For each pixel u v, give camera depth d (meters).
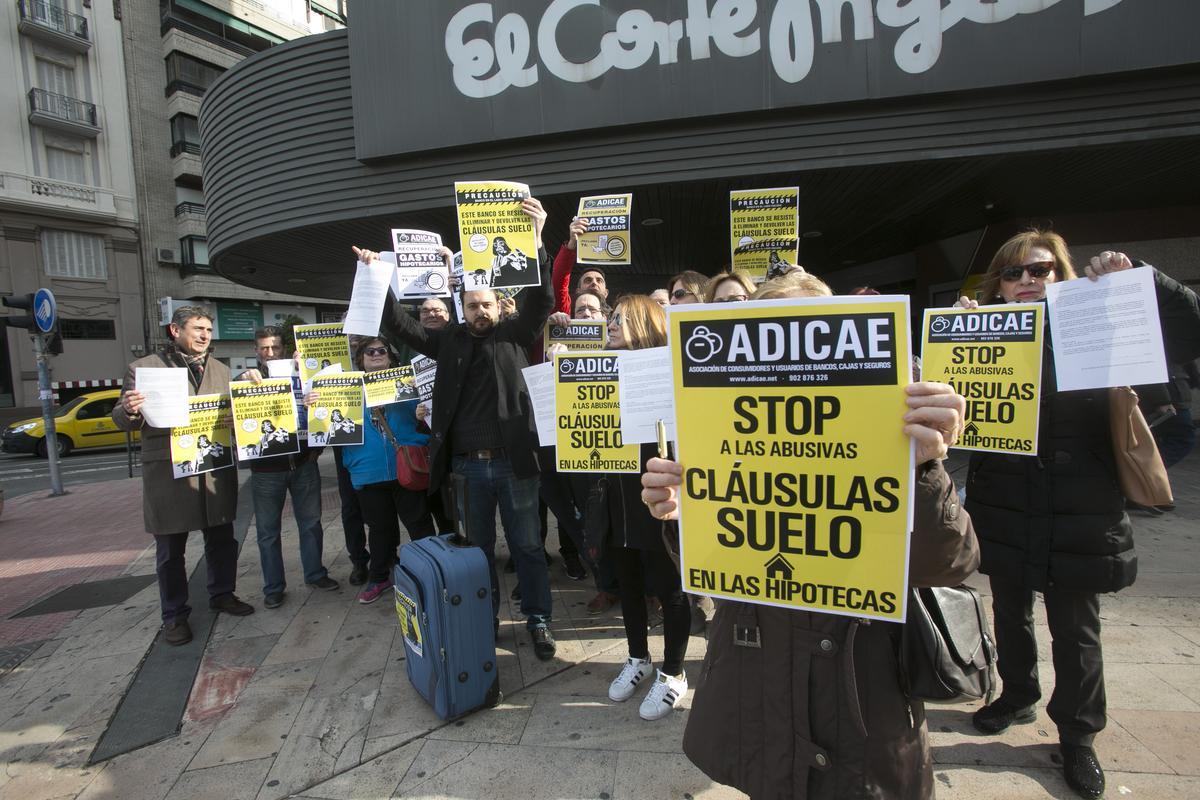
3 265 20.67
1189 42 4.64
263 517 3.91
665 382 2.02
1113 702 2.49
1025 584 2.09
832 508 1.21
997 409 2.07
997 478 2.18
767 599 1.27
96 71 22.62
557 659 3.09
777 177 5.70
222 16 25.50
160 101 24.41
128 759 2.46
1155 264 7.78
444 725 2.57
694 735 1.43
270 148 6.61
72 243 22.23
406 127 5.93
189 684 3.01
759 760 1.32
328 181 6.38
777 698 1.30
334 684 2.95
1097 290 1.95
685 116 5.41
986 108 5.09
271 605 3.89
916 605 1.27
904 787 1.27
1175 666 2.73
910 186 6.20
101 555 5.50
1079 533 1.99
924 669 1.25
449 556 2.61
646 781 2.18
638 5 5.37
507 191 3.11
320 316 29.33
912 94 5.05
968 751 2.24
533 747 2.40
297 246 7.62
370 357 4.07
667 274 13.18
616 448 2.58
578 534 3.73
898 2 4.97
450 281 3.86
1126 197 7.06
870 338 1.17
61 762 2.46
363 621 3.65
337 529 5.84
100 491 9.09
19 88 20.83
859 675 1.27
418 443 3.73
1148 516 4.78
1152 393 2.20
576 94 5.58
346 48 6.25
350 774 2.31
